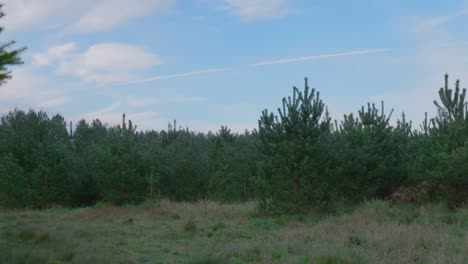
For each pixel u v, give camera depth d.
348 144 19.62
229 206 20.50
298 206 17.31
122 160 25.84
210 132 43.75
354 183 19.11
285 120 17.52
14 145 27.41
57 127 35.41
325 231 12.57
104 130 45.41
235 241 12.02
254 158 27.69
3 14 6.25
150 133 46.03
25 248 9.00
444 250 9.61
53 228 13.39
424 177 17.38
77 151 35.41
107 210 20.56
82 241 11.47
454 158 15.56
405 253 9.16
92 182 28.17
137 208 21.44
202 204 21.22
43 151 27.12
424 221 13.67
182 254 10.23
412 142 21.12
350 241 10.69
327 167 17.39
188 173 30.92
